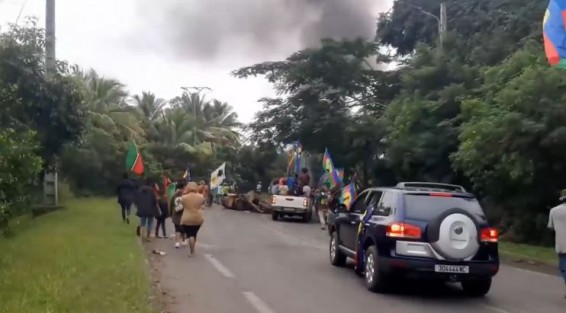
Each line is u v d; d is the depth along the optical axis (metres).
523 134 18.27
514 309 10.80
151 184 20.06
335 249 14.98
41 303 9.19
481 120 19.56
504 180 20.72
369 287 11.90
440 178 25.27
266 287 12.12
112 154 46.53
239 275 13.50
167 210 20.72
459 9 38.28
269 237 22.23
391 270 11.28
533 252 18.97
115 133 48.25
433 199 11.57
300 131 37.62
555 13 15.57
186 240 18.86
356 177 35.03
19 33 22.66
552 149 18.39
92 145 44.50
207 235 22.05
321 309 10.26
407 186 12.74
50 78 24.09
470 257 11.09
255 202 38.53
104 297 9.77
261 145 40.44
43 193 30.69
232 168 61.03
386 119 29.20
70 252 14.48
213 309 10.04
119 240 17.83
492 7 34.66
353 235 13.59
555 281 14.03
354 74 38.03
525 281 13.97
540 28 26.58
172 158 58.56
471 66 28.20
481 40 30.39
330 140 36.78
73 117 24.94
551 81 18.42
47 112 23.97
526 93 18.52
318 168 44.69
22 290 10.05
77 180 45.66
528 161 18.67
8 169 12.65
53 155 25.77
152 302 10.05
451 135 24.75
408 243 11.13
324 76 38.34
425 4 42.03
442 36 30.19
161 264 14.81
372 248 11.84
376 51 39.47
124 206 24.33
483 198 25.17
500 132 18.48
